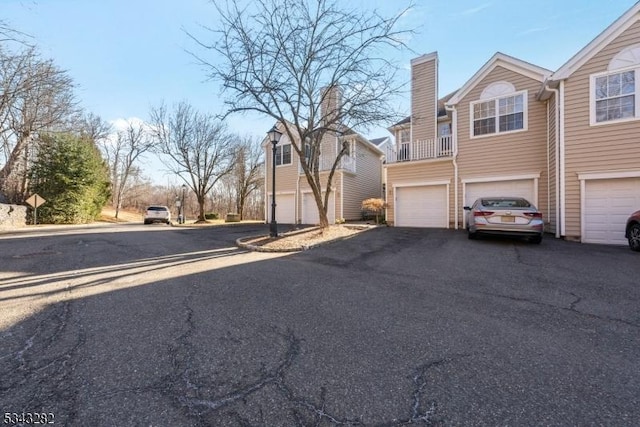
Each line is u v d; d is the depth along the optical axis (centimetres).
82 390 210
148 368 239
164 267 616
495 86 1225
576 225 935
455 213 1316
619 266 589
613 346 278
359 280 509
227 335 300
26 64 1447
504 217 846
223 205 4444
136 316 350
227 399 202
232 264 645
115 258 723
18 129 1748
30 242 1020
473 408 192
